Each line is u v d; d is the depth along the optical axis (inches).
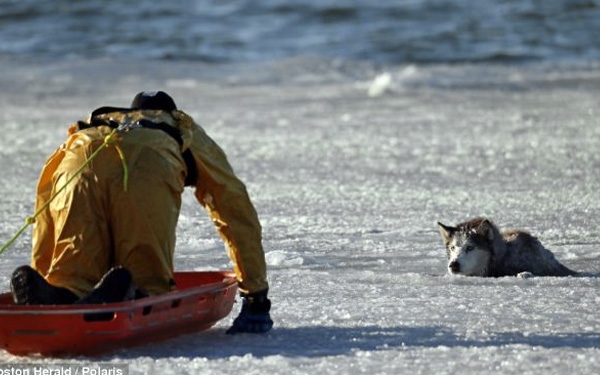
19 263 1389.0
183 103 3676.2
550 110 3272.6
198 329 959.6
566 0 7116.1
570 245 1504.7
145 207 907.4
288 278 1266.0
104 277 866.8
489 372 813.9
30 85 4222.4
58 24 6520.7
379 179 2150.6
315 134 2874.0
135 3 7357.3
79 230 906.1
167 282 918.4
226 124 3127.5
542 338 931.3
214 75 4537.4
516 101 3526.1
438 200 1895.9
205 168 946.7
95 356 888.9
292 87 4104.3
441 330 971.3
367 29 6195.9
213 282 1062.4
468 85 4008.4
